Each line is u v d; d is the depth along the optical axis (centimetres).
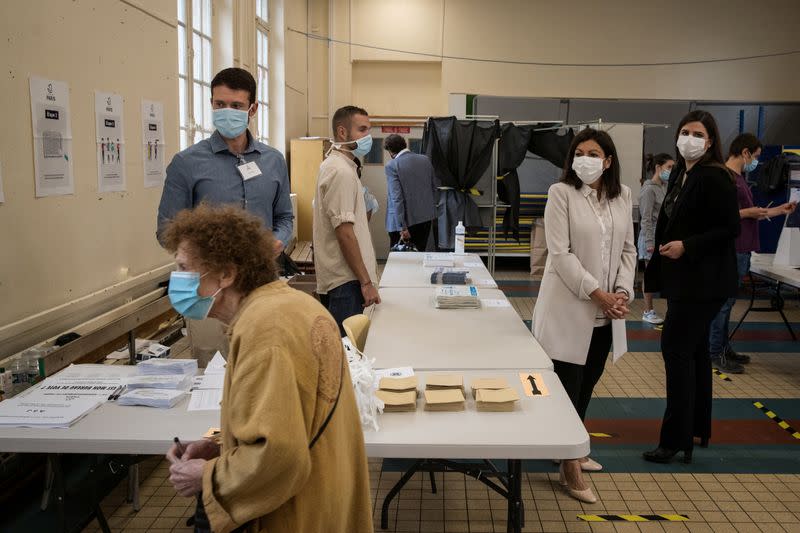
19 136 271
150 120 406
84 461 333
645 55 990
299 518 128
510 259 1059
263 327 125
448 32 983
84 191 326
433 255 509
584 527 285
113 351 363
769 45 987
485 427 195
